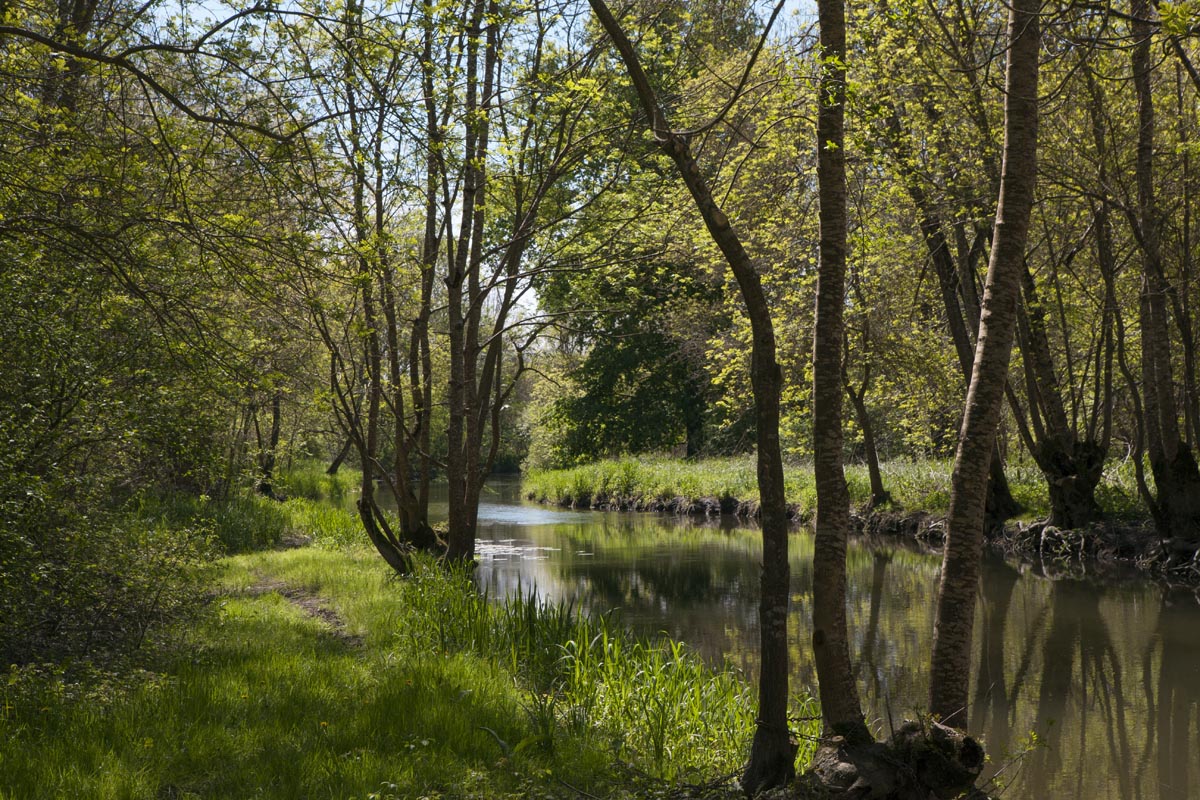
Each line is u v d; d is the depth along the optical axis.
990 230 17.00
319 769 6.44
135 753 6.46
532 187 17.11
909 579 18.47
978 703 10.66
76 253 9.30
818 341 6.61
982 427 6.46
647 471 38.75
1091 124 16.73
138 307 10.52
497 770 6.80
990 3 14.75
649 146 15.20
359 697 8.32
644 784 6.59
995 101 15.65
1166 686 11.13
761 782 6.18
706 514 33.41
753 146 7.65
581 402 42.91
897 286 21.94
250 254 8.96
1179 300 18.25
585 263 16.28
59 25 8.66
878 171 16.88
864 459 34.38
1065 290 19.73
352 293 13.86
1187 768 8.62
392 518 23.27
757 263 22.20
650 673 9.21
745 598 16.73
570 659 9.96
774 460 6.29
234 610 12.49
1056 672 11.79
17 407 9.09
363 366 17.39
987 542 22.28
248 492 24.92
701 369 39.66
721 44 13.44
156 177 8.95
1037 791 8.15
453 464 16.52
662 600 16.58
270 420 26.66
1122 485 21.75
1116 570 18.61
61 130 8.58
